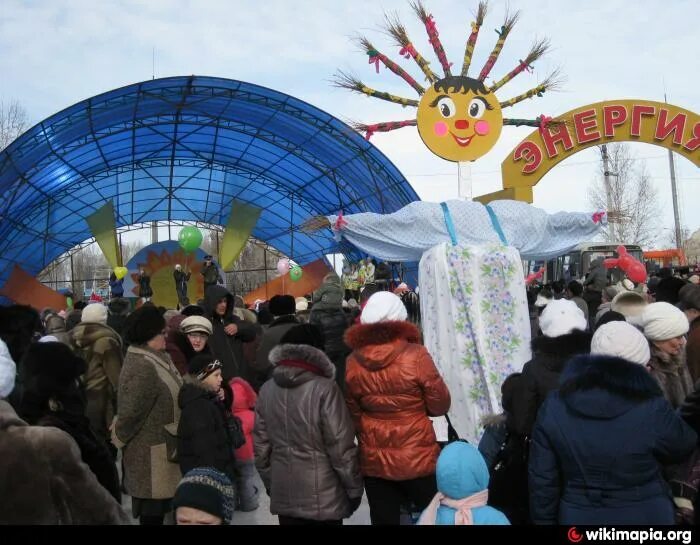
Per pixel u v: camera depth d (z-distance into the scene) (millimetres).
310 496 3637
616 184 34562
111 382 5570
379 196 22219
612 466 2873
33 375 3123
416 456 3725
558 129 13508
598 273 9875
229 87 17781
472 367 5363
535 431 3119
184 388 4281
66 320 9445
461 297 5406
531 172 13594
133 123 20172
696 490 3148
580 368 3012
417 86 9008
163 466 4324
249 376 7336
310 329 4031
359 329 3822
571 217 5754
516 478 3873
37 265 28844
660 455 2900
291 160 23984
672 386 4012
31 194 23328
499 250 5453
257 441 3881
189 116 20891
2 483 2342
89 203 26672
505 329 5383
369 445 3818
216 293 6637
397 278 18328
